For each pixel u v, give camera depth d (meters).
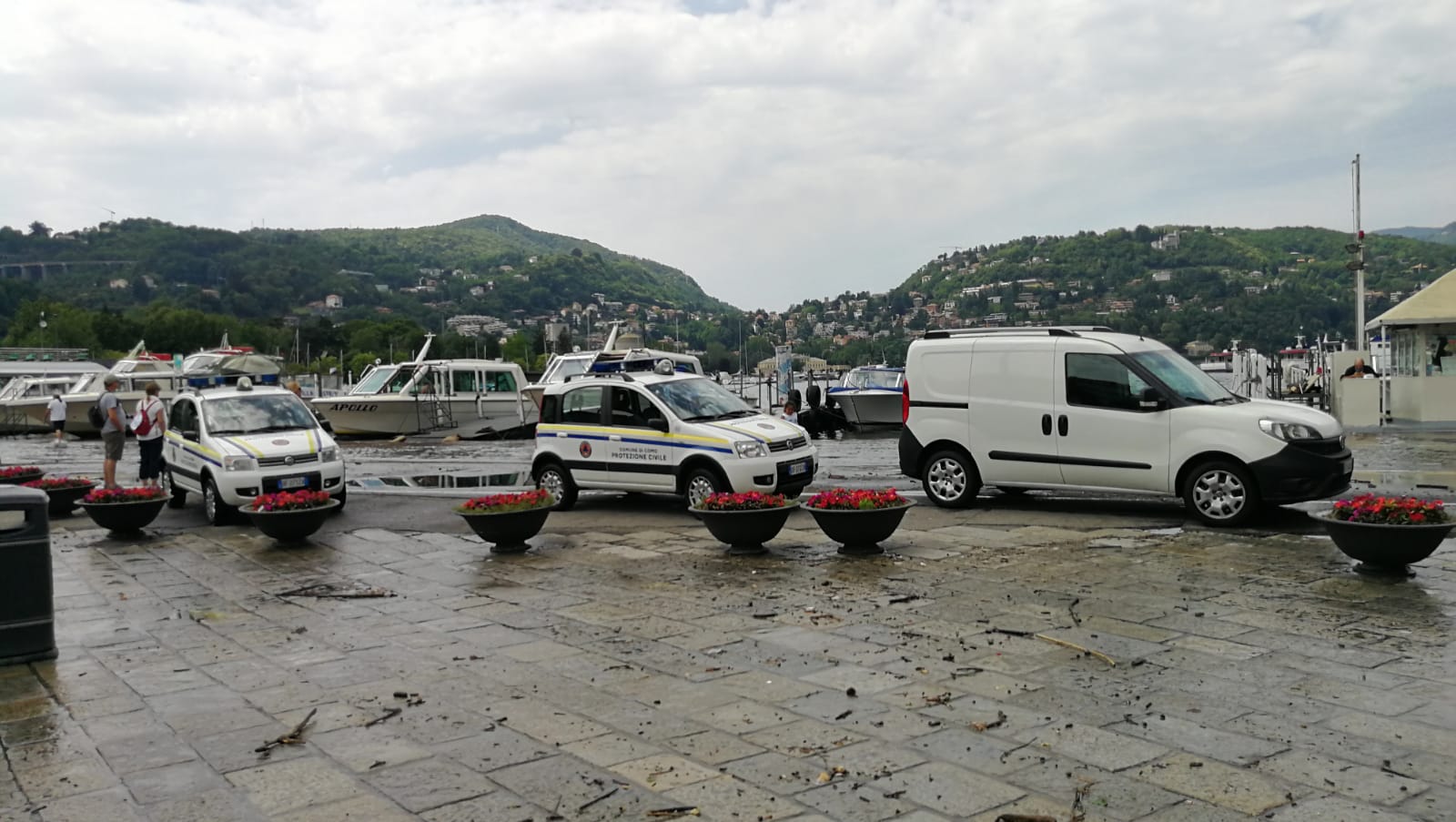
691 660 6.90
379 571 10.69
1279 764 4.85
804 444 14.08
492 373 34.75
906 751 5.14
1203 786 4.61
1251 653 6.62
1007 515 12.66
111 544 13.03
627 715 5.84
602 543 11.87
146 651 7.68
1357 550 8.64
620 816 4.51
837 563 10.09
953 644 7.06
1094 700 5.82
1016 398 12.78
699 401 14.59
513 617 8.36
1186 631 7.19
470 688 6.45
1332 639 6.86
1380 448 19.16
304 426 16.31
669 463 13.89
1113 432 12.05
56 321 108.81
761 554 10.68
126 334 111.19
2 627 7.25
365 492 17.86
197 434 15.84
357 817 4.56
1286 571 8.95
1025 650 6.85
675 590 9.15
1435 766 4.77
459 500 16.64
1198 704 5.71
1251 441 11.09
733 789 4.75
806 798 4.62
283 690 6.55
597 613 8.39
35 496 7.41
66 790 4.95
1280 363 41.88
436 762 5.20
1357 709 5.55
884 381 32.81
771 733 5.47
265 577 10.59
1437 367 23.80
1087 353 12.37
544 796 4.75
